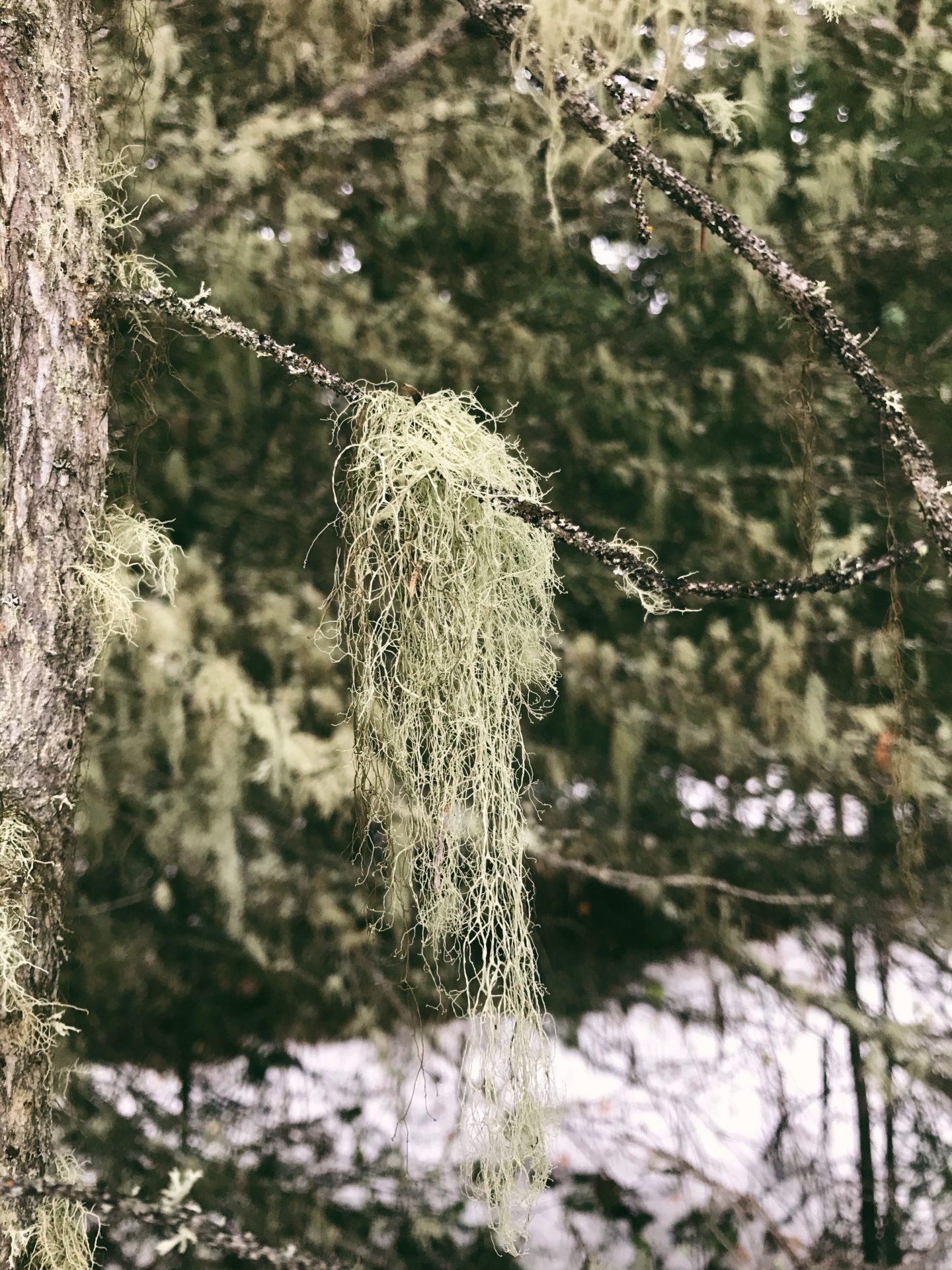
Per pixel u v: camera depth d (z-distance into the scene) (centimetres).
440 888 101
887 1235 222
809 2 189
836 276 228
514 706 107
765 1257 217
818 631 235
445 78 219
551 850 241
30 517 97
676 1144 238
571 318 241
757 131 212
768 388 227
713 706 234
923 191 224
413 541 97
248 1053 251
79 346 98
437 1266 208
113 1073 229
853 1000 236
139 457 215
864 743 224
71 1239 101
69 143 98
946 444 231
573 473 244
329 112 211
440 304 229
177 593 206
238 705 196
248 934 213
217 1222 101
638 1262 214
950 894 234
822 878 243
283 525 243
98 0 176
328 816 207
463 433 98
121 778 210
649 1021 261
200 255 216
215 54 220
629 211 224
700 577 242
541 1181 103
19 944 95
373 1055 238
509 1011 102
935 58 201
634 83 118
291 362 98
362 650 101
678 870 253
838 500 238
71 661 100
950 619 231
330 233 236
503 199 228
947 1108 225
